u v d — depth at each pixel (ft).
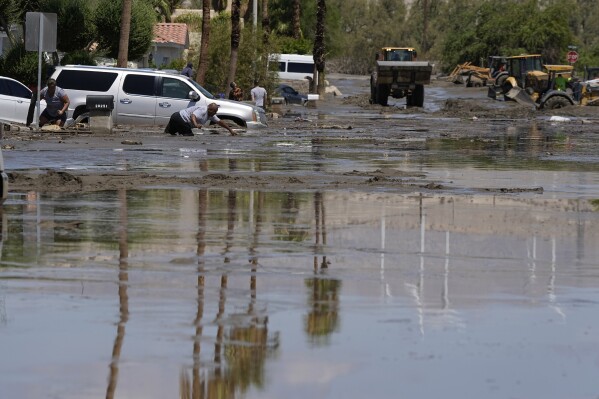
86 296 54.54
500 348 45.39
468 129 272.10
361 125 284.20
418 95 444.55
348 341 46.03
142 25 352.49
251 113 242.99
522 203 102.06
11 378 39.83
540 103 414.62
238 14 363.15
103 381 39.52
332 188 113.91
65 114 226.79
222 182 118.21
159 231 78.95
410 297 55.88
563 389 39.73
